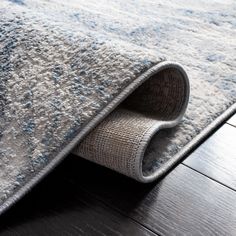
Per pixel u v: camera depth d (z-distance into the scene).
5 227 0.52
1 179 0.54
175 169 0.60
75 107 0.56
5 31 0.68
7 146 0.57
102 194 0.56
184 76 0.60
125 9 1.12
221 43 0.94
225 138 0.67
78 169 0.61
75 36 0.64
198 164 0.61
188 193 0.56
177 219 0.52
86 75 0.58
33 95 0.59
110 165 0.56
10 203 0.52
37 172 0.54
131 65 0.57
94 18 1.02
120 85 0.56
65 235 0.50
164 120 0.62
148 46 0.91
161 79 0.63
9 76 0.62
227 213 0.53
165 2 1.20
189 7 1.16
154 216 0.52
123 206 0.54
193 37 0.97
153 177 0.56
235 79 0.80
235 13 1.13
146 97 0.65
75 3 1.13
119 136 0.54
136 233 0.50
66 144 0.55
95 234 0.50
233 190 0.57
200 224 0.51
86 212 0.53
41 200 0.55
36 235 0.50
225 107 0.72
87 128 0.55
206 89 0.76
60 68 0.60
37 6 1.07
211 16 1.10
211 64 0.85
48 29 0.66
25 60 0.63
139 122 0.57
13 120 0.59
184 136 0.64
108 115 0.59
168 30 0.99
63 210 0.54
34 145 0.55
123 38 0.93
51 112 0.57
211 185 0.57
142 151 0.53
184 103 0.62
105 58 0.59
